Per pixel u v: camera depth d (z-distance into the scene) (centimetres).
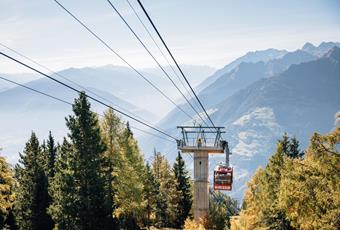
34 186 5812
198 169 4453
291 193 1878
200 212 4481
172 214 8019
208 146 4434
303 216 1853
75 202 4275
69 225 4278
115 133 5253
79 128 4481
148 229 6850
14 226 5862
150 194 6838
